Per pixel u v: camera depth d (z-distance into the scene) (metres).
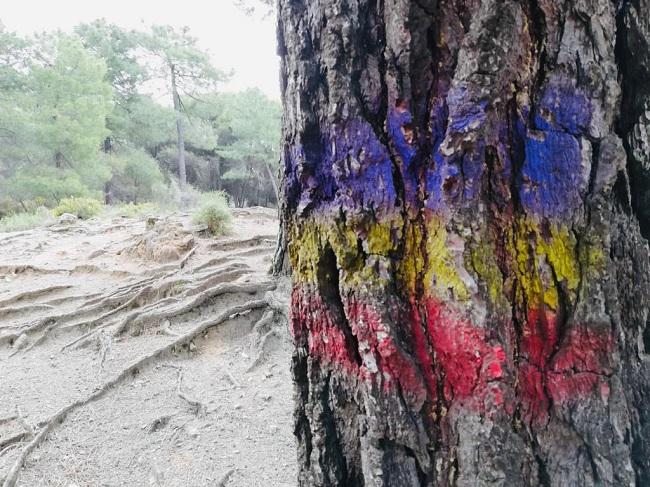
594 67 1.09
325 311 1.36
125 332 5.38
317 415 1.42
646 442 1.19
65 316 5.68
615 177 1.11
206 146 23.91
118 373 4.54
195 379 4.56
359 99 1.24
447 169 1.12
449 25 1.14
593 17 1.07
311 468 1.47
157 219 9.34
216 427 3.72
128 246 8.09
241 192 28.78
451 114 1.11
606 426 1.13
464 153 1.11
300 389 1.52
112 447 3.49
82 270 7.36
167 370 4.76
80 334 5.54
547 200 1.13
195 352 5.09
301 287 1.43
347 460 1.41
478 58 1.07
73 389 4.36
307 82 1.29
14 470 3.16
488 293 1.11
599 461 1.13
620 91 1.11
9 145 16.14
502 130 1.12
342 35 1.21
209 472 3.16
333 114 1.25
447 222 1.14
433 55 1.18
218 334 5.36
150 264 7.24
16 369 4.79
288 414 3.88
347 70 1.23
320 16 1.26
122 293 6.09
